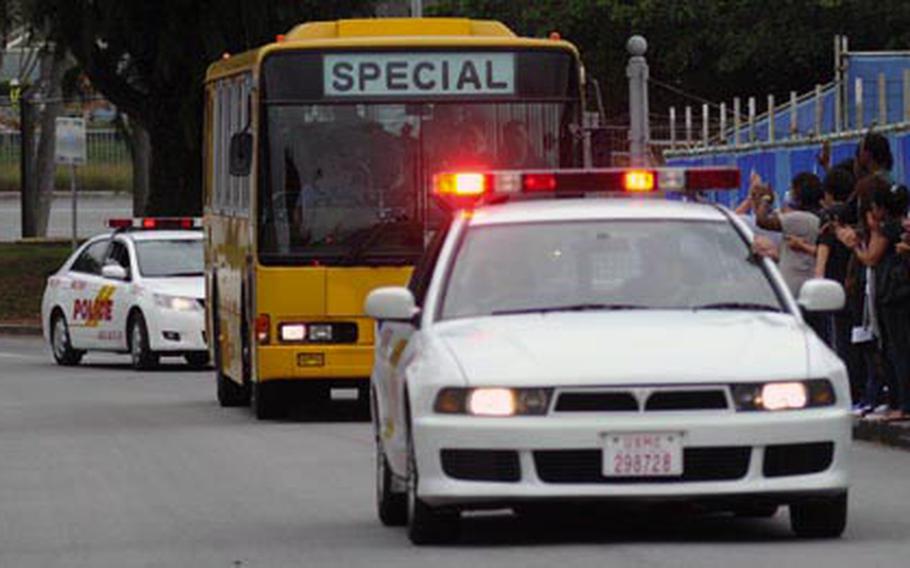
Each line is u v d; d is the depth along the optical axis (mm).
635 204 31422
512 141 52531
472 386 27484
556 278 30156
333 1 100500
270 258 52031
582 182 31391
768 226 47031
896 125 55969
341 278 51938
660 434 27094
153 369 76188
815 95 76250
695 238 30719
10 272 116000
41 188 143375
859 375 46531
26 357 87375
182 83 101250
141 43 100062
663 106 120188
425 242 52094
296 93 52406
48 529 32812
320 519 33219
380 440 32250
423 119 52375
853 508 32781
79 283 79875
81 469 42156
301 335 52000
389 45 52500
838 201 46281
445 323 29594
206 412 57125
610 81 120812
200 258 77812
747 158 71188
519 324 29000
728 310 29719
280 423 52656
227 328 58125
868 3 113688
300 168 52219
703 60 118625
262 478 39469
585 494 27109
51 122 143125
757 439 27203
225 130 59062
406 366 29141
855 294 45375
